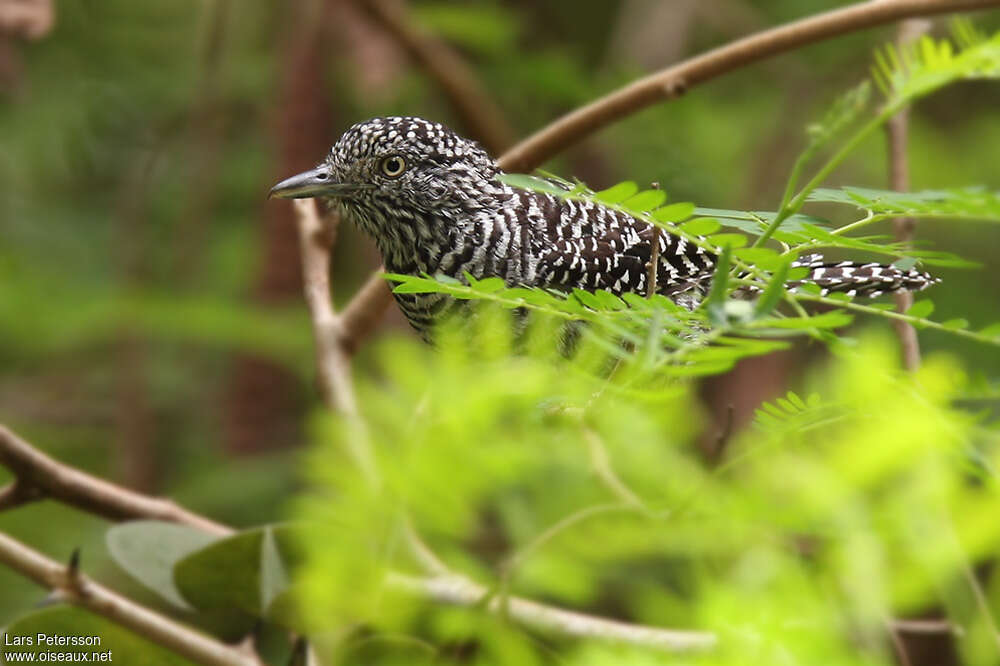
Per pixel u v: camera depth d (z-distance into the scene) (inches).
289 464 474.6
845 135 557.9
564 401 167.9
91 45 584.1
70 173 582.9
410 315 319.0
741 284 172.7
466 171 329.4
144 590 426.9
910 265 177.2
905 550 134.0
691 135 579.2
